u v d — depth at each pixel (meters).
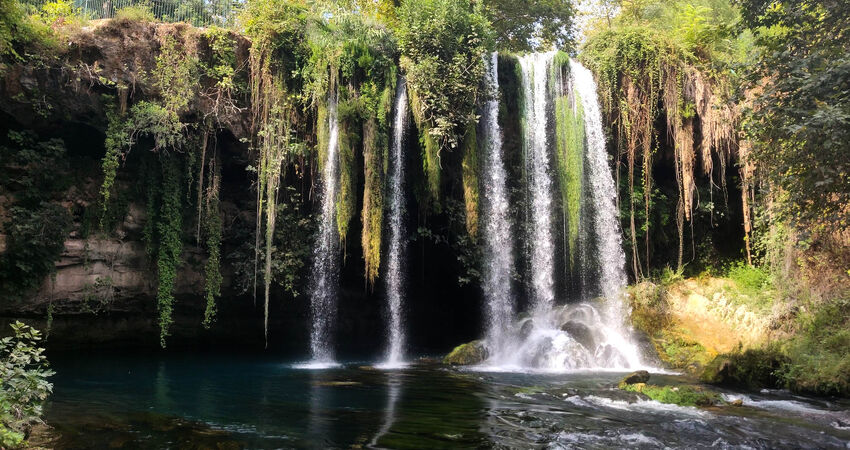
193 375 12.74
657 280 19.58
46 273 14.45
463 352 16.14
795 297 16.67
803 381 12.35
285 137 16.02
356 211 17.77
